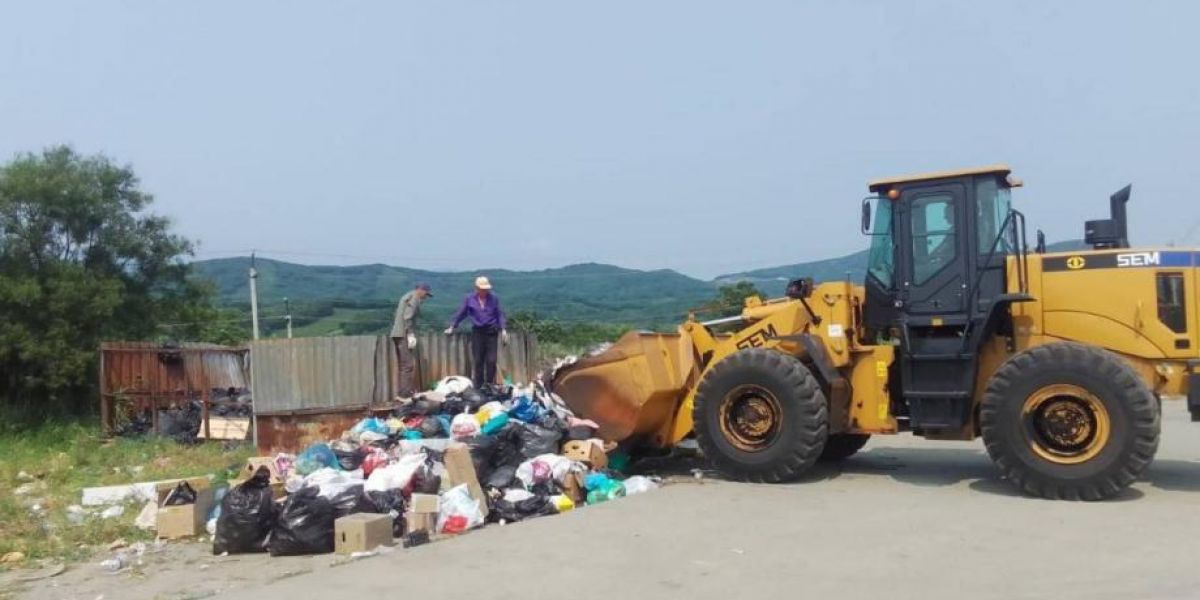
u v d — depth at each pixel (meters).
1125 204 9.90
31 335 17.17
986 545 7.19
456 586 6.37
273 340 13.20
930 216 9.95
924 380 9.83
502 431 10.05
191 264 20.62
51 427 16.20
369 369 13.66
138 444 14.23
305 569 7.17
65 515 9.41
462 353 14.34
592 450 10.12
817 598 5.97
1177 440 13.12
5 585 6.89
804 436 9.77
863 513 8.41
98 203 18.72
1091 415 8.70
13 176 17.88
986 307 9.62
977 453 12.23
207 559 7.61
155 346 16.47
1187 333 9.02
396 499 8.38
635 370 10.65
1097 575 6.31
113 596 6.53
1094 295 9.34
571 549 7.27
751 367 10.02
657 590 6.21
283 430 13.11
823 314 10.34
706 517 8.31
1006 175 9.91
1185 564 6.50
